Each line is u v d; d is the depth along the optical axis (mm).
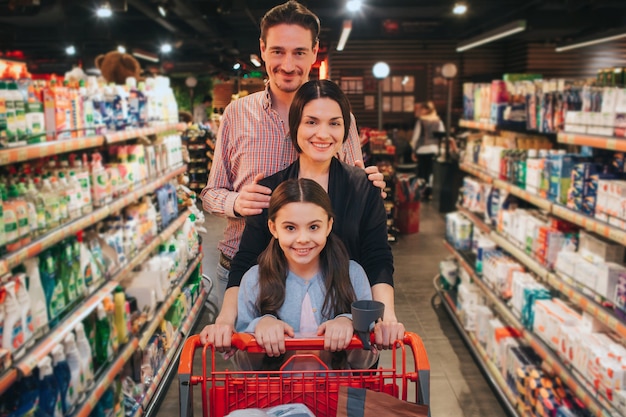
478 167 5633
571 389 3236
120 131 3949
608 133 3107
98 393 3018
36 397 2514
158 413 3846
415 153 11492
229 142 2266
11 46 11352
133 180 4184
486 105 5453
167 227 4816
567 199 3594
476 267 5137
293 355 1694
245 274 1881
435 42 13203
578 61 12992
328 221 1765
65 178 3135
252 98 2199
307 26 1996
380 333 1677
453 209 9867
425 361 1625
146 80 5031
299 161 1939
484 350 4555
